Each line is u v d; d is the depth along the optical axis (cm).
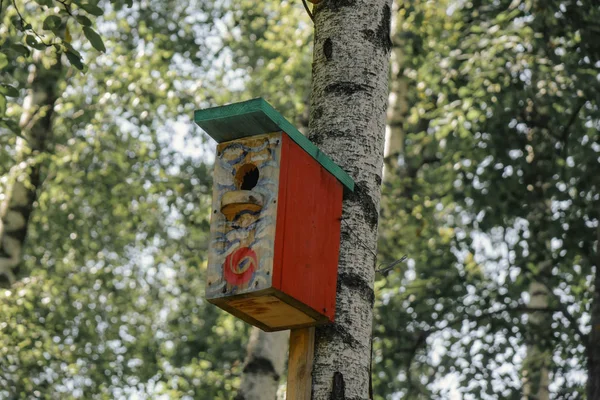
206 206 1533
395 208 1424
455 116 1339
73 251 1559
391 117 1562
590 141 1320
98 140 1417
